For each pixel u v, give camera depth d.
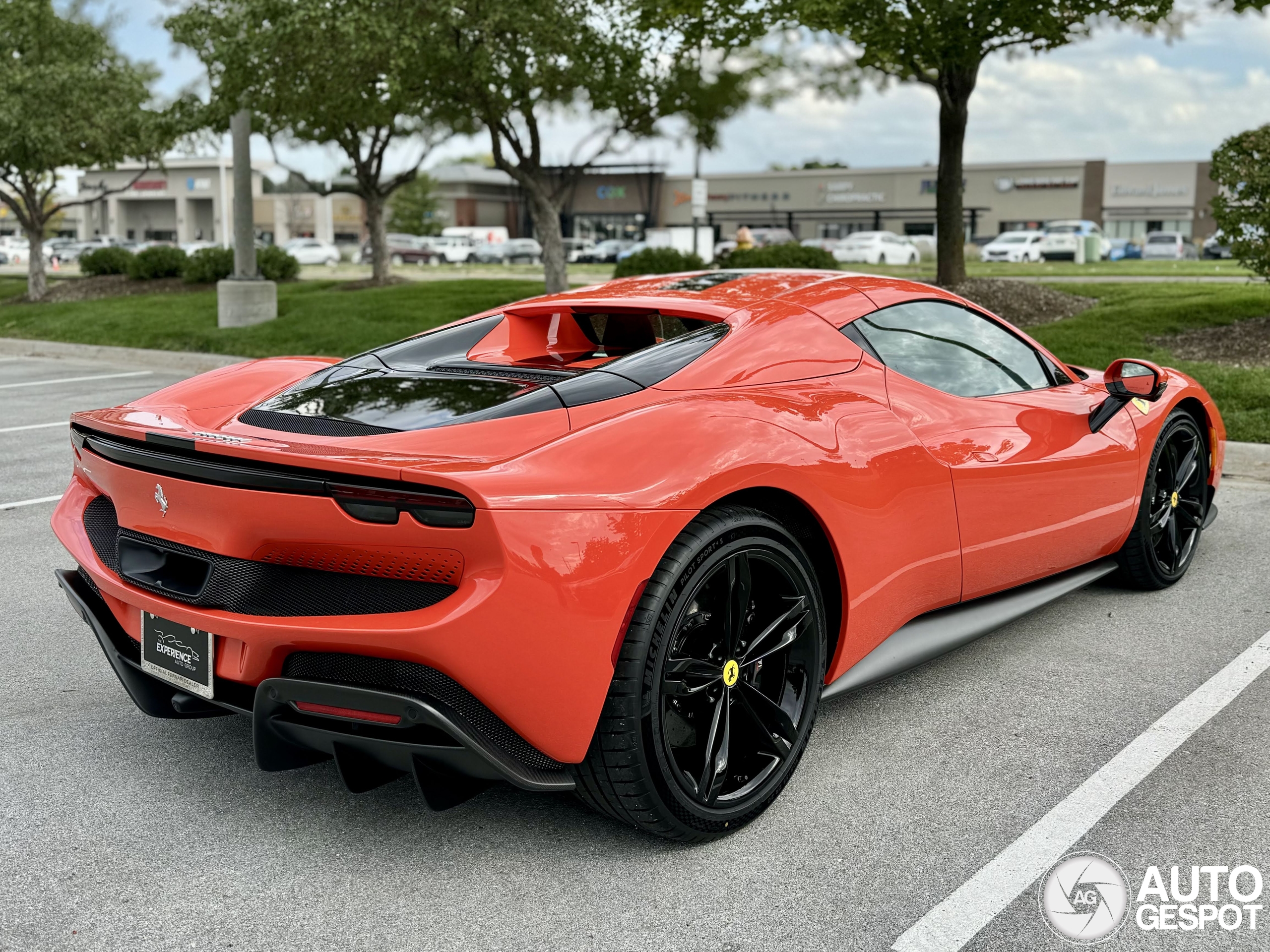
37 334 15.52
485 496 2.03
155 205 81.69
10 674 3.38
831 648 2.72
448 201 75.06
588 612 2.09
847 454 2.63
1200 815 2.46
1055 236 38.81
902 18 9.70
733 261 19.19
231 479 2.22
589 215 70.06
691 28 11.25
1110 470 3.60
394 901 2.16
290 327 13.70
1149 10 9.59
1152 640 3.60
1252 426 6.72
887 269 30.95
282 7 12.02
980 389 3.29
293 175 19.28
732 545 2.32
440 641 2.03
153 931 2.06
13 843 2.38
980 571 3.14
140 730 2.98
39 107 19.05
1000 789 2.59
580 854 2.33
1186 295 11.80
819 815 2.48
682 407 2.44
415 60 12.20
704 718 2.40
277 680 2.16
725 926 2.06
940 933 2.04
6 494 5.84
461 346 3.23
